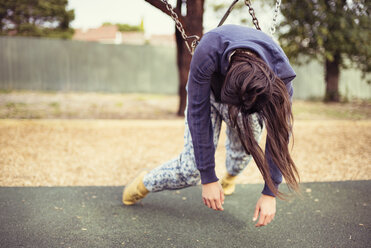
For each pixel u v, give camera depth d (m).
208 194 1.43
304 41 8.38
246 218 2.06
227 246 1.70
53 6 20.19
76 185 2.75
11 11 19.67
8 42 12.68
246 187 2.69
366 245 1.71
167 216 2.08
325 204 2.29
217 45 1.25
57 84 13.34
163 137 4.99
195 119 1.37
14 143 4.30
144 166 3.44
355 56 9.48
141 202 2.34
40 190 2.57
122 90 14.03
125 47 13.84
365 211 2.17
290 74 1.22
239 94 1.08
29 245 1.68
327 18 7.73
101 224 1.95
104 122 6.22
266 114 1.14
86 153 3.91
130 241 1.74
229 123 1.62
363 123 6.28
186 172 1.76
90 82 13.67
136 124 6.07
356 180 2.86
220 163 3.56
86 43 13.44
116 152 4.01
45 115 7.12
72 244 1.70
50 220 2.00
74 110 8.09
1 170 3.11
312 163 3.53
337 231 1.88
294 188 1.28
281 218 2.06
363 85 12.79
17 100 9.58
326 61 10.59
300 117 7.44
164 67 14.28
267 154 1.38
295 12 7.69
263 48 1.23
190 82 1.33
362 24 7.99
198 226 1.94
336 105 9.96
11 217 2.04
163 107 9.28
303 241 1.75
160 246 1.69
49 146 4.21
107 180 2.94
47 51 13.09
